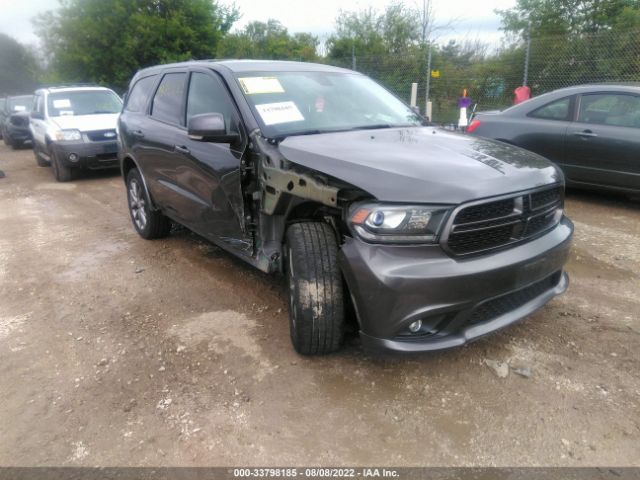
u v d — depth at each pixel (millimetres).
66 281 4484
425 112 12312
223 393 2775
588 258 4582
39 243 5664
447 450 2326
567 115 6375
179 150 4148
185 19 18703
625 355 2998
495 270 2496
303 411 2607
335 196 2592
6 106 17297
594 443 2330
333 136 3303
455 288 2422
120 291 4211
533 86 10789
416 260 2422
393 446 2361
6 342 3447
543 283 2996
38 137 10445
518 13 18297
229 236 3781
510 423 2475
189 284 4293
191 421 2566
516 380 2793
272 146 3201
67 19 18406
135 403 2725
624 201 6477
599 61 9875
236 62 4086
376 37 22875
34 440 2484
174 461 2316
